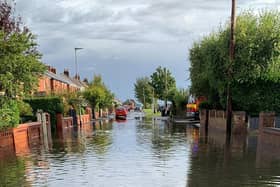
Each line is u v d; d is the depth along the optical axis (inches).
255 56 1039.6
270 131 776.3
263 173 488.7
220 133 1114.1
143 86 5113.2
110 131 1262.3
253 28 1069.1
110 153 694.5
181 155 654.5
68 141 953.5
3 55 847.1
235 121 1070.4
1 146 814.5
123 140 934.4
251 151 697.6
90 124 1777.8
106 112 3085.6
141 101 5147.6
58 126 1386.6
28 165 583.5
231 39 1042.1
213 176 472.4
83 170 526.3
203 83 1369.3
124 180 457.7
